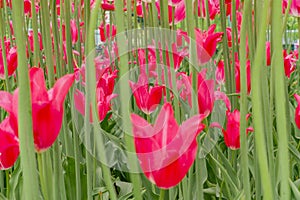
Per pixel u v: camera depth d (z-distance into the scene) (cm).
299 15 128
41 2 88
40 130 58
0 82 177
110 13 162
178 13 130
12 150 60
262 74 72
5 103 57
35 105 57
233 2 109
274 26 52
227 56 110
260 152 52
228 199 94
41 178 61
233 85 110
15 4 51
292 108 131
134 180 56
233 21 110
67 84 58
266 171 52
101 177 105
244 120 66
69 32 96
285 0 125
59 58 104
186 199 75
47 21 88
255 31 80
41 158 61
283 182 54
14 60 120
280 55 52
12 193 89
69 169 94
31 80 57
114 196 57
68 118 119
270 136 74
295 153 94
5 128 59
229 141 95
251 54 78
